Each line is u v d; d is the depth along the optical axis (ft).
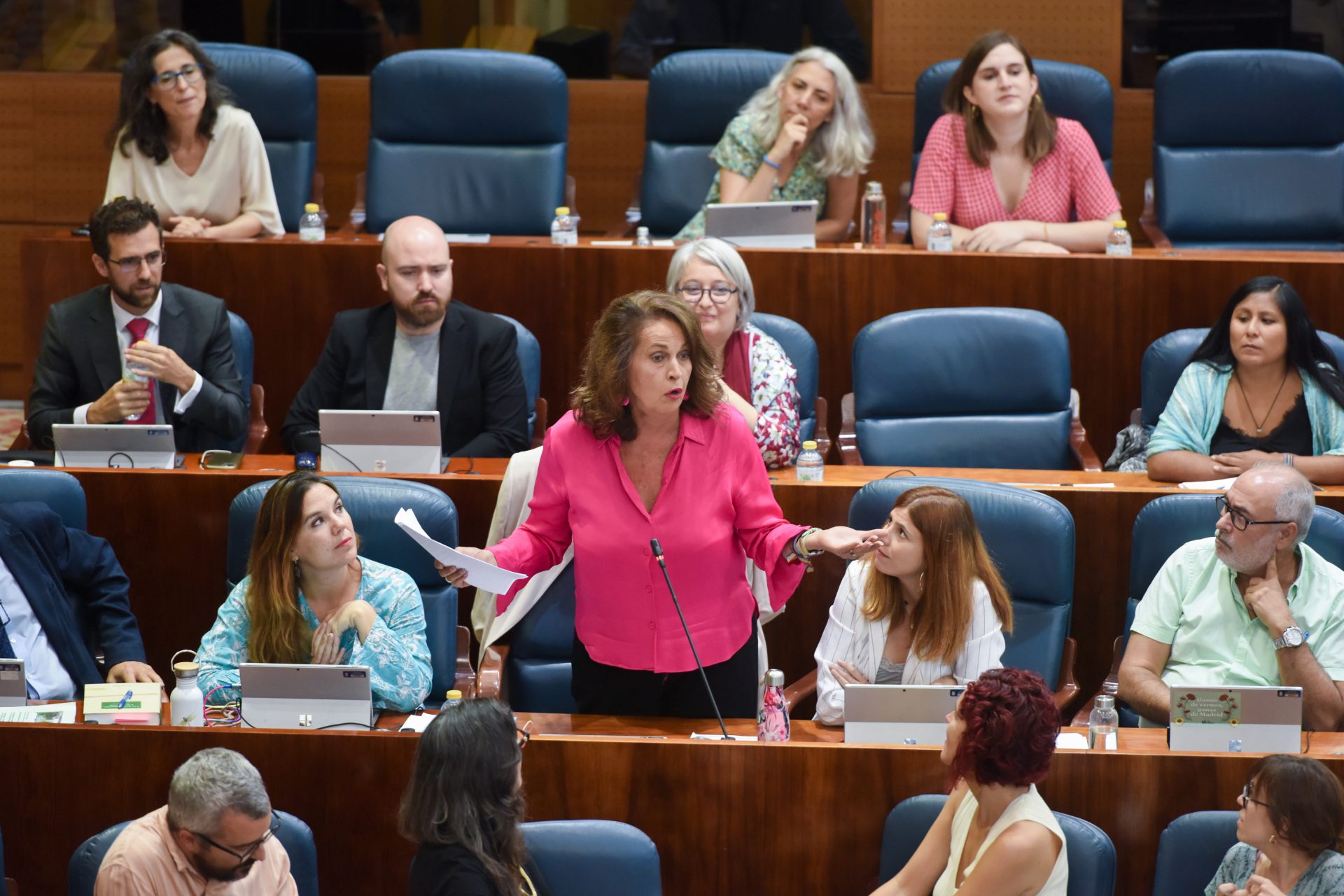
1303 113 64.80
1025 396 52.70
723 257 47.37
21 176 76.23
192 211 64.03
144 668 41.68
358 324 53.31
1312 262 56.65
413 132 65.82
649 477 37.50
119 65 75.66
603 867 32.24
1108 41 73.00
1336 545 42.06
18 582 41.68
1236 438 49.37
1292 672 39.42
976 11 73.26
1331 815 31.68
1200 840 33.40
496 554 37.37
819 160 64.03
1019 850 31.07
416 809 29.43
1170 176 65.46
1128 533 46.24
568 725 37.93
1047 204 62.85
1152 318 57.77
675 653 37.83
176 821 30.60
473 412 52.95
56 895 35.68
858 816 34.71
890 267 58.18
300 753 35.04
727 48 74.79
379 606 40.16
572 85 75.56
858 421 53.06
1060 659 42.50
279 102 66.44
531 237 64.23
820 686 39.93
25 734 34.96
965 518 39.29
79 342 53.26
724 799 34.86
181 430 52.80
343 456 47.34
